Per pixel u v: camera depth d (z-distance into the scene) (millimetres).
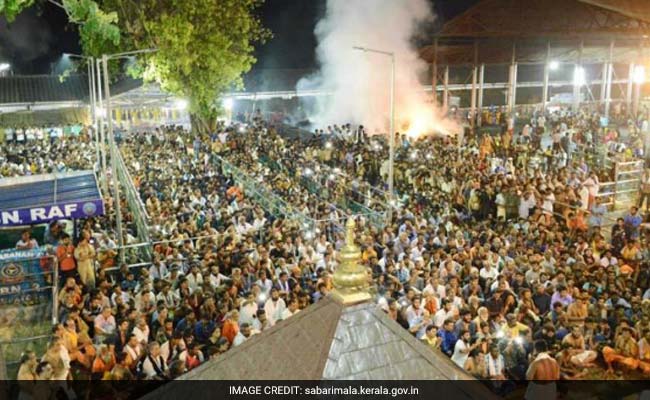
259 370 2666
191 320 11930
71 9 9047
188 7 33562
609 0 33062
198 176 26312
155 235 17438
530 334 12000
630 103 44875
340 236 17156
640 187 23984
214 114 38031
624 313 13109
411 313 12211
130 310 11602
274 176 25406
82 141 36312
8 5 8508
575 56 44125
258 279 13477
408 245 16688
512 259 15500
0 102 40312
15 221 15781
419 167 26000
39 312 14438
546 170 28500
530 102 54250
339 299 2762
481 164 27000
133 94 36312
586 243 17750
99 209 16469
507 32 39812
